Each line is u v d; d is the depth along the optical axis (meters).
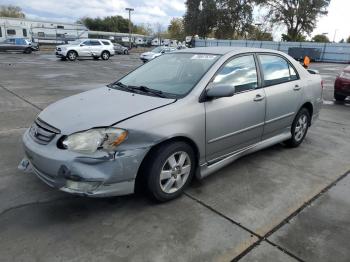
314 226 3.00
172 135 3.11
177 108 3.21
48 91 9.92
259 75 4.16
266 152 4.84
